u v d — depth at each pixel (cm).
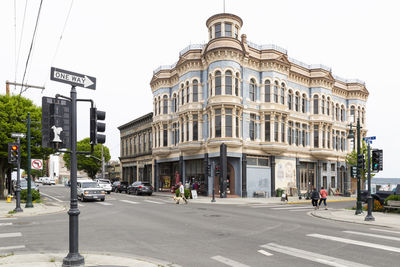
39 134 2703
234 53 3092
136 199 2834
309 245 923
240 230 1188
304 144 3775
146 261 721
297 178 3594
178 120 3728
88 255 776
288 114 3441
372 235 1088
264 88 3353
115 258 744
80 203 2397
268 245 923
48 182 8681
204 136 3253
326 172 4016
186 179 3612
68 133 696
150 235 1081
